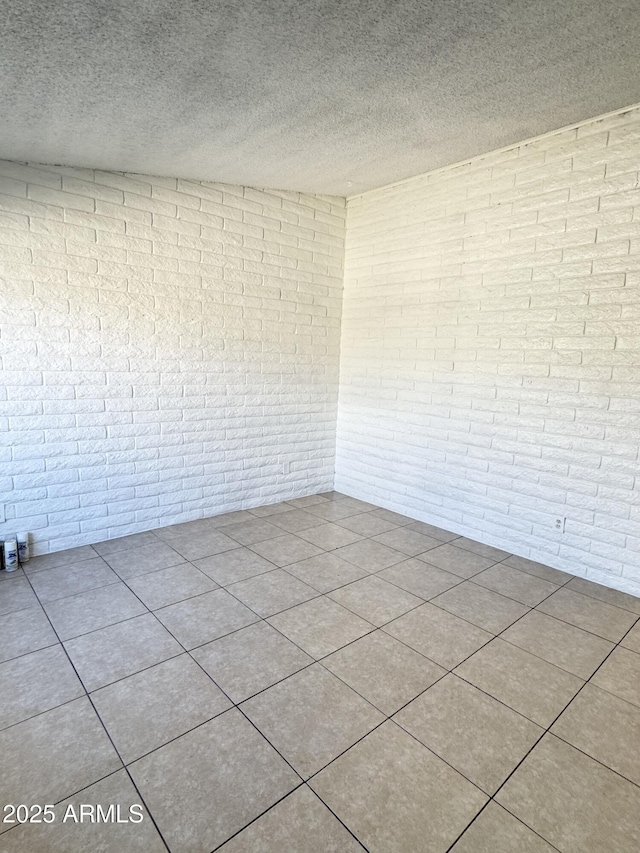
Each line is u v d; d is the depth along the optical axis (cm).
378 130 242
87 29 136
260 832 125
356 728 161
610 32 157
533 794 138
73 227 276
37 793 134
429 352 348
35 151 241
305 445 416
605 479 262
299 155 274
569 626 225
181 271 322
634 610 241
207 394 348
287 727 160
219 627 219
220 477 366
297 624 223
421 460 362
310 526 352
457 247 323
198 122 212
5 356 263
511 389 300
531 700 176
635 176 240
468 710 170
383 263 379
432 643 210
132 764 144
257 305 365
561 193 268
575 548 278
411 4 137
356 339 410
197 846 121
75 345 285
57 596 243
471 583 267
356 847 121
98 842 121
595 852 122
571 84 201
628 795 138
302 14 138
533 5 140
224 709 168
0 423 266
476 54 169
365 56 166
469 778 142
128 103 188
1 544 271
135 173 294
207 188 326
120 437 311
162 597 245
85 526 305
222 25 140
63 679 182
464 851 121
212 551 303
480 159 303
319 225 393
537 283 283
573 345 269
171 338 324
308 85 184
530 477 296
